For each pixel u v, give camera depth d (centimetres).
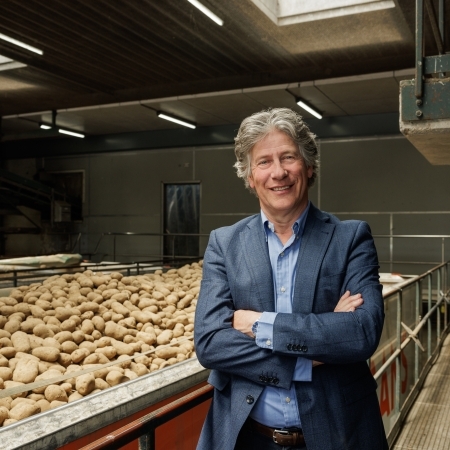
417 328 364
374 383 112
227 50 676
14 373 219
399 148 917
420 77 207
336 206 962
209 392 121
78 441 165
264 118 114
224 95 842
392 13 546
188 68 761
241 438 113
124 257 1166
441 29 239
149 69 767
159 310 346
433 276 816
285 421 107
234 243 120
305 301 108
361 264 111
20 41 633
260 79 779
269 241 118
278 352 103
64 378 214
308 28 594
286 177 112
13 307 293
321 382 105
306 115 973
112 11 550
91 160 1209
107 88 881
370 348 101
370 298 106
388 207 921
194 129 1091
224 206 1072
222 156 1075
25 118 1043
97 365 238
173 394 209
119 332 287
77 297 331
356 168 948
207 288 119
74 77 809
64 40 644
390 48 656
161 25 589
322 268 110
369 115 936
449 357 496
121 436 94
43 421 163
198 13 555
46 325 273
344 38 625
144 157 1152
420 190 898
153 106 930
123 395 191
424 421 340
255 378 107
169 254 1131
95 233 1200
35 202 1165
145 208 1149
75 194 1234
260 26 588
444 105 205
